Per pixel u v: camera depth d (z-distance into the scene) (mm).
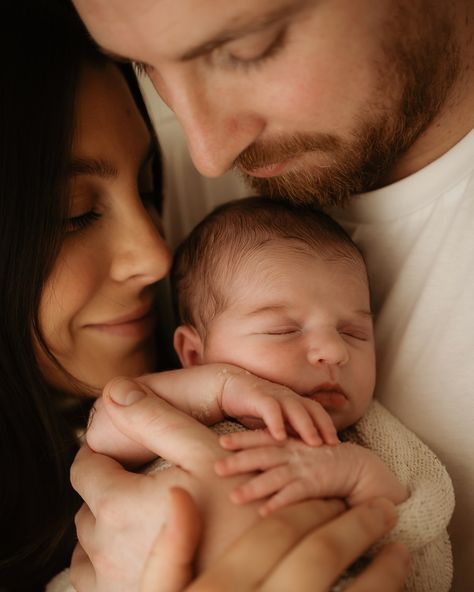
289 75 750
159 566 623
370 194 1016
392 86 812
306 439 739
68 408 1157
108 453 882
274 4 655
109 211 962
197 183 1387
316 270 995
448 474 847
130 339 1091
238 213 1100
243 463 695
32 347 984
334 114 809
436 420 904
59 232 896
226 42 697
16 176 859
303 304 971
